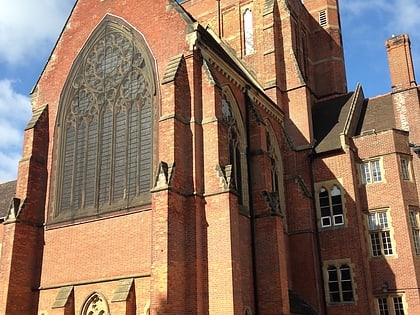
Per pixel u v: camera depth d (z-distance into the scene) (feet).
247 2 157.99
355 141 124.06
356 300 110.42
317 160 125.59
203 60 97.09
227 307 80.64
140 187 94.53
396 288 109.40
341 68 167.63
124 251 90.79
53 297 96.58
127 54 107.55
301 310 105.60
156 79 100.12
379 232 115.24
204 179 89.35
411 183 116.88
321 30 171.94
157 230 82.69
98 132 105.29
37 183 107.14
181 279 82.28
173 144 88.28
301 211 119.44
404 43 132.87
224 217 85.05
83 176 103.55
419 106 124.77
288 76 140.05
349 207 117.19
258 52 148.56
